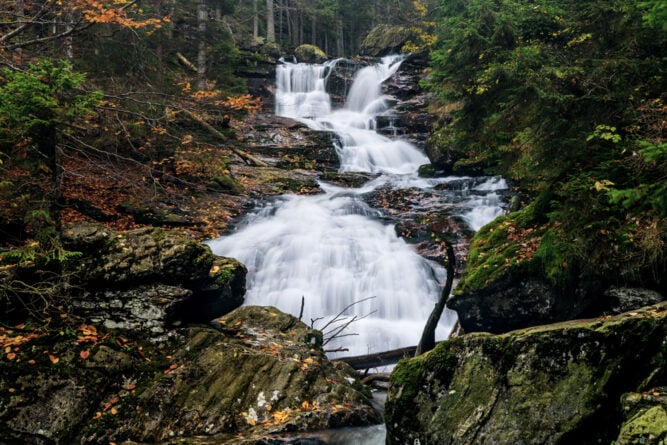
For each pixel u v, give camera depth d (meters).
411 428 4.88
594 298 6.52
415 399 4.99
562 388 4.30
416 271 11.16
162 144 12.83
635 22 7.15
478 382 4.74
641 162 5.94
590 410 4.07
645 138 6.32
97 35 11.53
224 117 16.50
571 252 6.53
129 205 11.95
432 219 13.41
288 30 47.59
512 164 10.14
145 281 6.43
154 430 5.29
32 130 6.05
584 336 4.38
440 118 19.09
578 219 6.61
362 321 9.89
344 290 10.68
